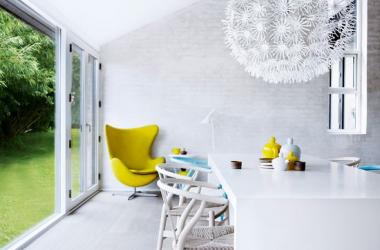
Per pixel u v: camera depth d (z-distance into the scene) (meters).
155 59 6.04
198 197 1.92
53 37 4.38
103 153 6.06
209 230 2.16
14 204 5.76
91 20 4.82
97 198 5.45
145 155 5.85
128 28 5.83
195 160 4.68
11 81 5.48
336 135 6.06
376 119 6.11
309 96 6.04
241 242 1.64
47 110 5.99
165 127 6.04
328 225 1.66
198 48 6.04
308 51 3.14
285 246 1.65
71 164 4.80
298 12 3.03
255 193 1.75
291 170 2.72
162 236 2.54
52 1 3.88
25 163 5.85
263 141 6.02
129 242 3.47
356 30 6.26
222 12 6.04
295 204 1.65
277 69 3.30
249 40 3.24
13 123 5.55
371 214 1.66
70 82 4.53
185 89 6.04
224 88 6.02
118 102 6.04
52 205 5.93
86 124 5.34
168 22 6.05
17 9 3.52
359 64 6.24
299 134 6.03
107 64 6.04
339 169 2.82
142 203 5.14
